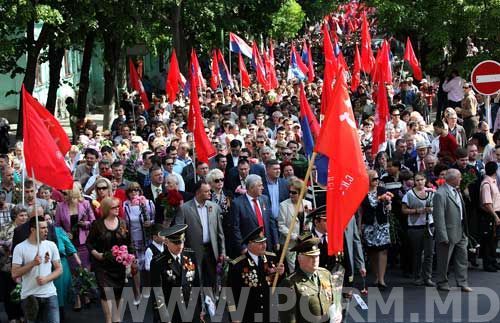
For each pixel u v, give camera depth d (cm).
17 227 1565
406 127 2750
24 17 2903
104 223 1628
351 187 1217
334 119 1226
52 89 3672
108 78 3994
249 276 1358
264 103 3872
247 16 5769
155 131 2736
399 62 5397
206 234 1738
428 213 1909
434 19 3609
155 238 1680
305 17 9200
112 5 3266
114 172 2008
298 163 2189
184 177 2158
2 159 2084
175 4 3900
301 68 4909
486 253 2052
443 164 2048
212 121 3089
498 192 2038
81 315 1748
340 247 1223
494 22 3509
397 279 1989
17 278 1514
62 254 1661
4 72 3434
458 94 3650
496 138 2452
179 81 4062
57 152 1585
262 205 1723
